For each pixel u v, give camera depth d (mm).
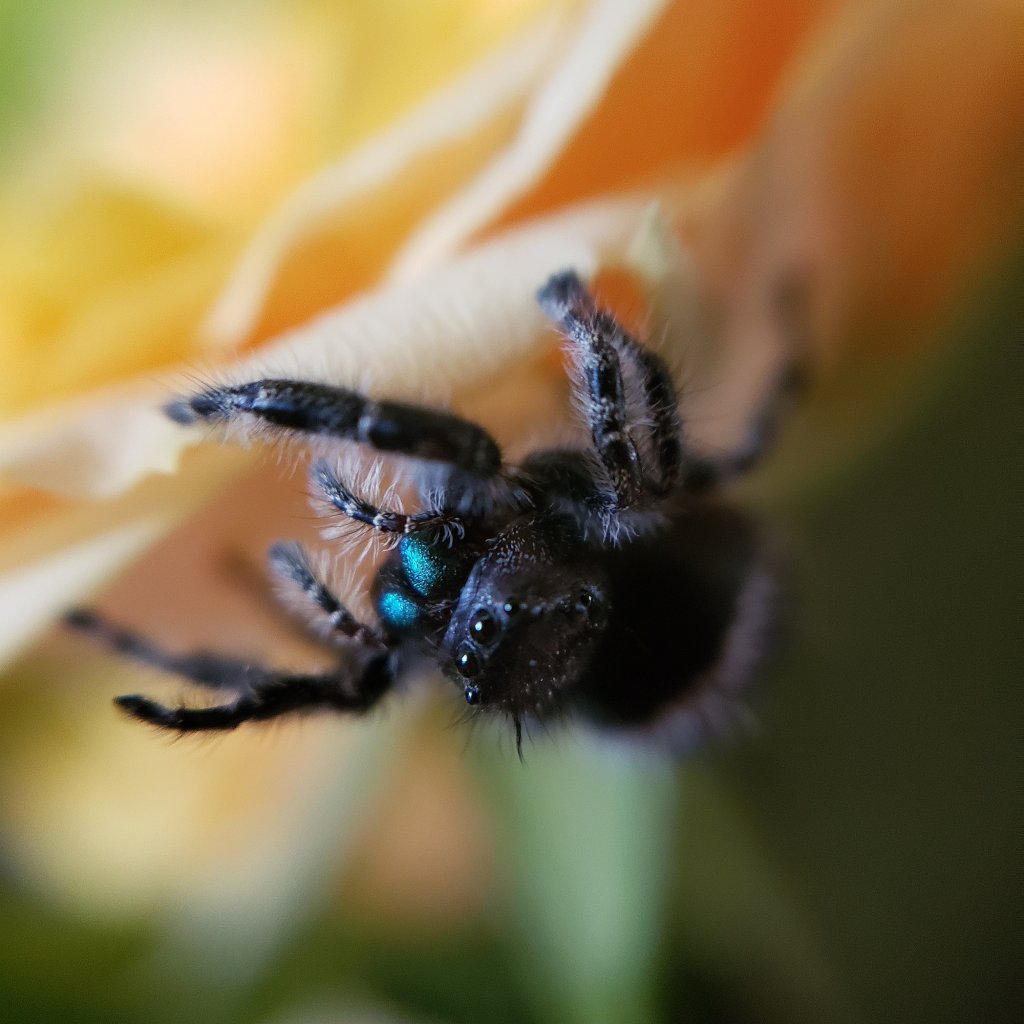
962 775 66
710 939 65
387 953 66
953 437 65
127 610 62
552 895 63
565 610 61
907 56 58
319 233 57
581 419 61
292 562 61
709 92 59
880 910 65
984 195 61
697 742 65
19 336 60
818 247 61
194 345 58
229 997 65
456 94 57
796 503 67
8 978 64
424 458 58
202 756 66
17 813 66
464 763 65
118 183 61
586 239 57
